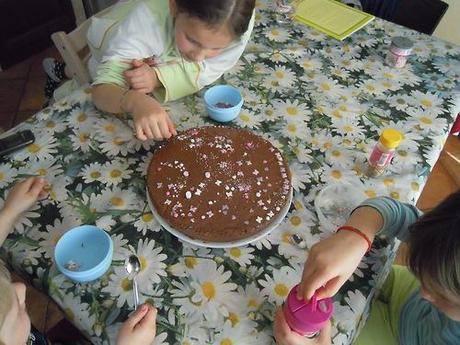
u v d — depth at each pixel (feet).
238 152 2.70
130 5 3.51
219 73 3.36
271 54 3.69
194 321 2.05
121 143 2.87
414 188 2.76
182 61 3.20
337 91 3.39
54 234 2.35
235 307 2.12
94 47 3.50
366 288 2.25
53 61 5.02
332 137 3.02
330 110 3.22
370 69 3.62
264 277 2.24
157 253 2.30
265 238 2.41
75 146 2.83
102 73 3.13
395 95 3.39
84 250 2.25
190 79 3.21
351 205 2.63
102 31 3.39
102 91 3.03
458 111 3.33
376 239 2.48
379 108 3.27
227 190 2.47
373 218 2.40
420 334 2.76
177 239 2.36
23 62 7.32
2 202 2.49
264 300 2.15
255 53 3.69
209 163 2.61
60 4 7.48
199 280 2.20
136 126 2.77
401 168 2.86
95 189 2.58
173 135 2.81
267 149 2.73
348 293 2.22
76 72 3.78
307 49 3.77
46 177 2.63
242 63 3.58
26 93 6.80
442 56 3.81
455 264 1.74
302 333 1.95
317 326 1.90
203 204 2.39
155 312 2.04
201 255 2.31
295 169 2.80
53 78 4.96
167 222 2.37
